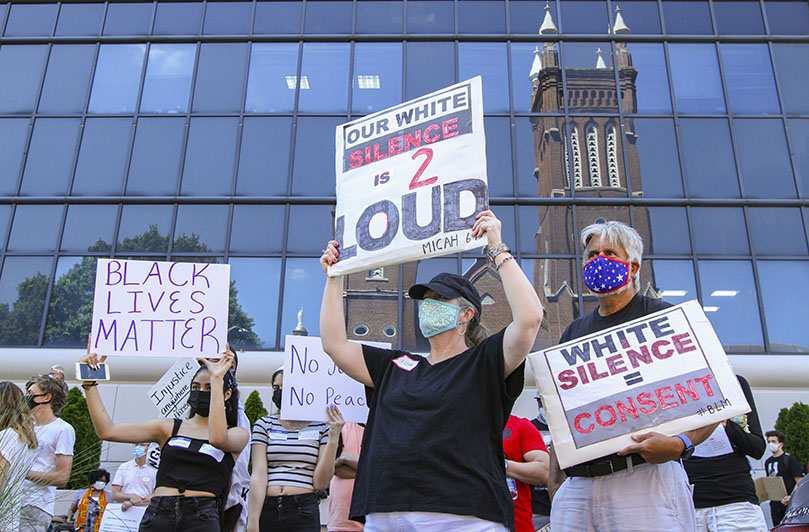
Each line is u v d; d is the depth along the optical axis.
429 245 3.00
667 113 15.79
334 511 5.02
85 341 14.55
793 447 12.19
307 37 16.42
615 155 15.43
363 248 3.20
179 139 15.71
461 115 3.11
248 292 14.66
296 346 5.18
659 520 2.94
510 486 4.10
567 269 14.64
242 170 15.45
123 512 7.08
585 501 3.11
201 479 4.20
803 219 15.02
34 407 5.08
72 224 15.20
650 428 3.00
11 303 14.75
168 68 16.31
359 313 14.50
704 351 3.06
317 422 5.16
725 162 15.44
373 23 16.64
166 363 13.96
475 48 16.31
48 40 16.55
